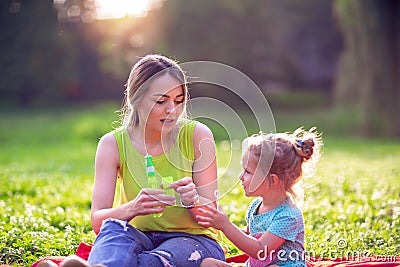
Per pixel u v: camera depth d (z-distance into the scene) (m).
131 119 6.48
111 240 5.77
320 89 55.84
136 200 6.01
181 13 50.41
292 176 6.39
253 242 6.12
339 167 17.42
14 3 45.69
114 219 5.95
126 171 6.45
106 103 48.03
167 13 50.25
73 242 8.33
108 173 6.41
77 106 47.09
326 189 13.42
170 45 50.84
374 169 16.62
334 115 35.25
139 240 5.98
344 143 28.80
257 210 6.65
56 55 47.19
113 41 48.91
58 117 39.84
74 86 49.25
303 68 55.44
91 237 8.70
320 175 15.02
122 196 6.61
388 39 31.53
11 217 9.53
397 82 31.78
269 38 52.81
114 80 49.91
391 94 31.81
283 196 6.43
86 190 14.30
